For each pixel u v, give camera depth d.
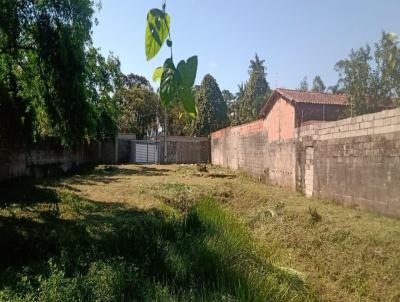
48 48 8.80
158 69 1.29
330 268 6.89
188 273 5.38
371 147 9.69
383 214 9.20
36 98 10.38
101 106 23.27
